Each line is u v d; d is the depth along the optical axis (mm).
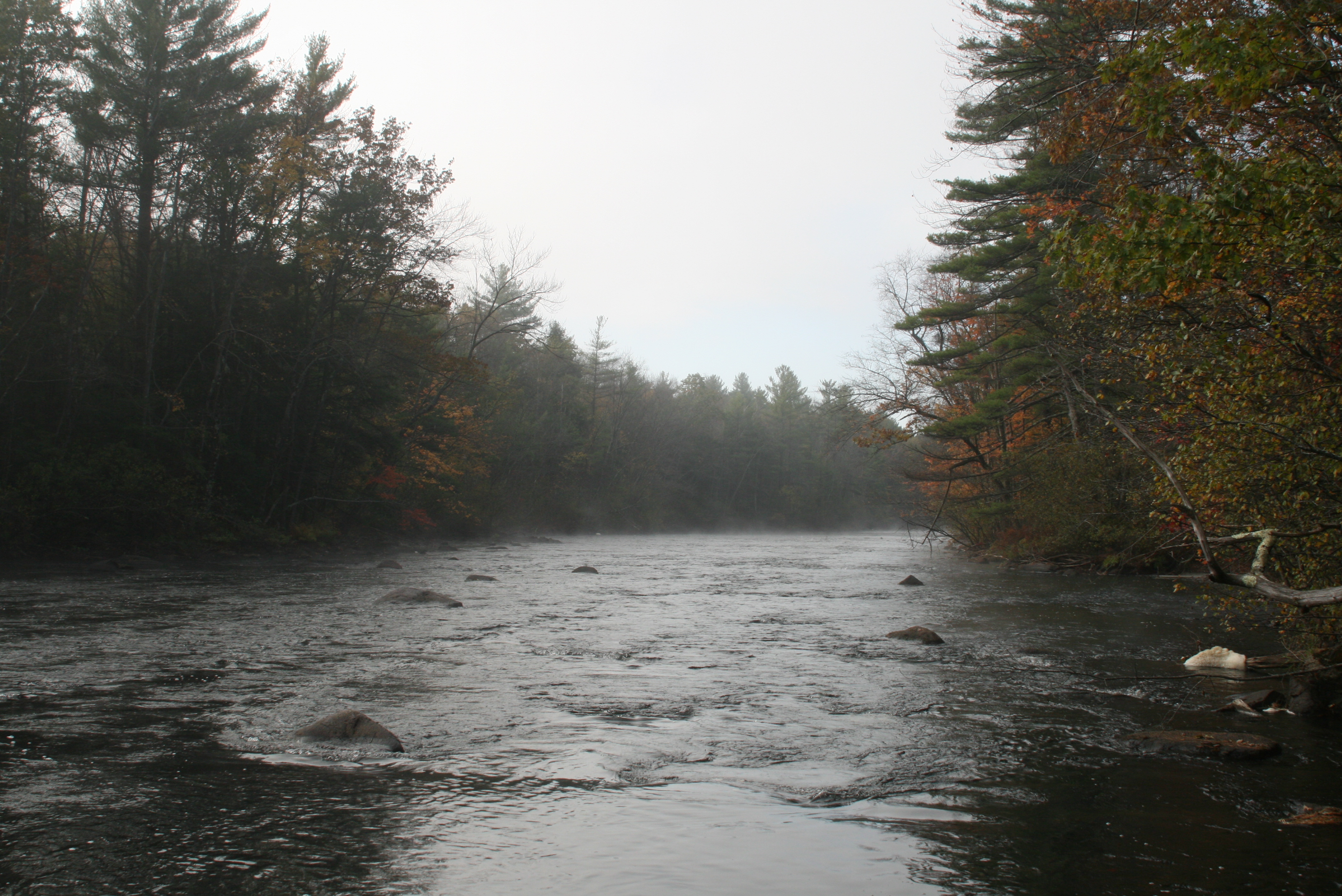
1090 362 17500
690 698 8984
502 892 4223
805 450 103250
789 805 5625
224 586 20953
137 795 5652
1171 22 11648
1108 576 26906
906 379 39344
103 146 29828
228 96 33281
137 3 31000
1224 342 8617
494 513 54844
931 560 37469
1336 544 8523
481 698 8805
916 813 5504
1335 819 5348
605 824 5234
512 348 71562
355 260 35531
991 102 18438
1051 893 4277
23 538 25312
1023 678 10258
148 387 30328
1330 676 8617
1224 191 6500
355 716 7211
